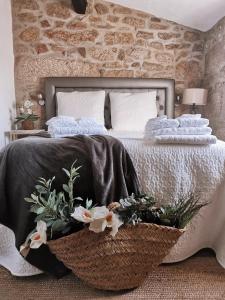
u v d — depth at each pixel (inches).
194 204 56.2
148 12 151.6
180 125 66.8
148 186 60.8
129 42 153.3
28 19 146.0
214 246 66.4
